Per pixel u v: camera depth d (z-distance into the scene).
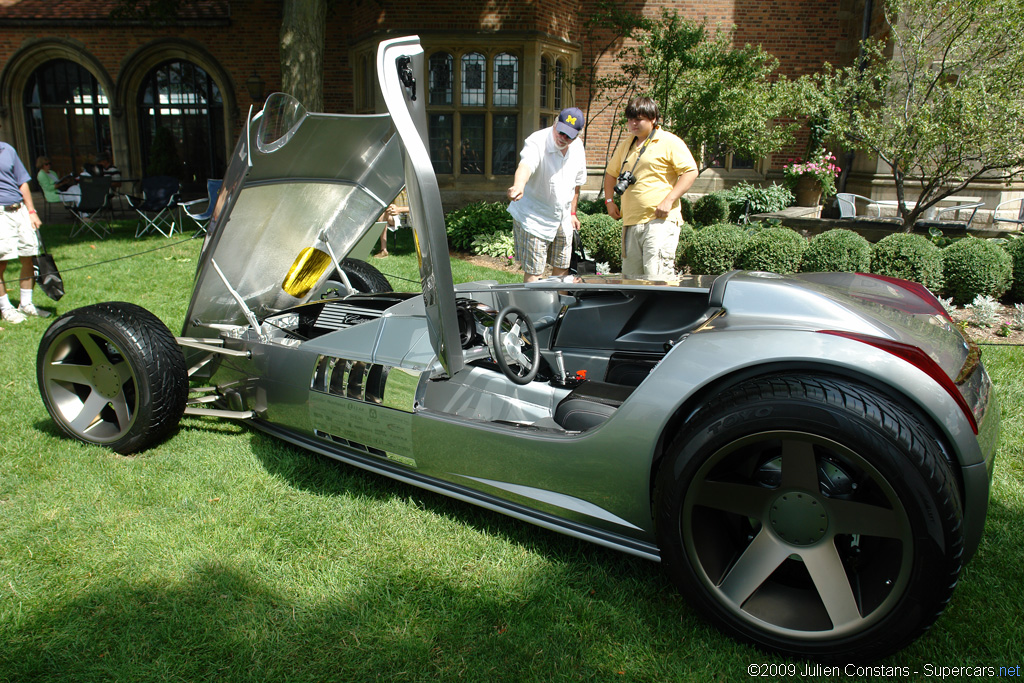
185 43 14.65
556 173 4.77
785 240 6.85
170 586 2.11
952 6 7.33
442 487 2.49
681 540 1.85
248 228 3.11
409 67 2.04
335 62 13.91
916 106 7.81
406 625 1.94
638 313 2.98
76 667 1.78
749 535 1.92
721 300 2.15
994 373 4.05
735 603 1.82
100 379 3.01
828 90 8.93
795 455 1.70
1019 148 6.93
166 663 1.80
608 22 11.46
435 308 2.16
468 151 12.60
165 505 2.60
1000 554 2.24
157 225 11.09
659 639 1.89
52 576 2.15
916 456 1.56
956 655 1.80
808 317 1.98
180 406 3.00
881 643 1.67
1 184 5.07
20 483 2.74
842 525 1.69
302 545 2.34
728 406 1.76
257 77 14.32
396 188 3.37
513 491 2.28
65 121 15.81
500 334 2.48
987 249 6.36
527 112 12.25
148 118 15.91
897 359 1.71
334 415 2.70
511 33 11.84
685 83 10.40
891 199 11.29
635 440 1.97
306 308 3.32
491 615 1.99
